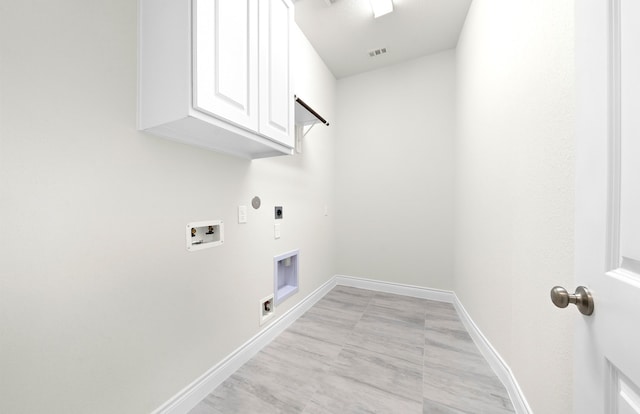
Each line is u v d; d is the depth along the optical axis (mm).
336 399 1154
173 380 1058
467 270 1869
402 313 2107
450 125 2357
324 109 2559
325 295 2539
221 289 1308
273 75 1179
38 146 696
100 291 824
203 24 814
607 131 462
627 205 420
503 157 1245
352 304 2307
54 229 725
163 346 1021
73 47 761
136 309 926
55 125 726
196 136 1075
